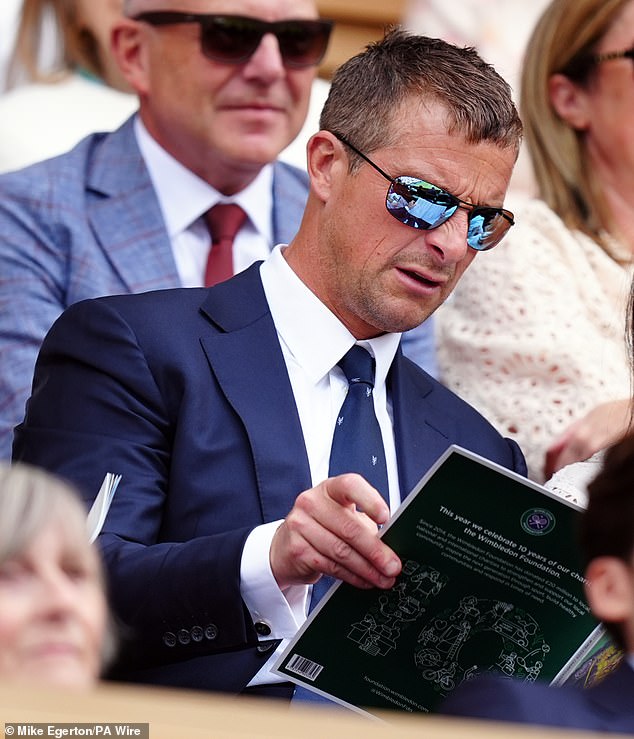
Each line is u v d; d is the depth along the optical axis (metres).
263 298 12.85
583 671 10.68
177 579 11.30
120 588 11.40
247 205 16.50
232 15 15.98
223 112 16.08
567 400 15.76
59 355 12.59
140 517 11.84
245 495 11.95
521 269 16.39
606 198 16.94
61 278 15.61
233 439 12.10
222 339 12.50
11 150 18.06
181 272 16.11
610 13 16.89
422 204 12.23
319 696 11.55
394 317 12.44
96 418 12.21
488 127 12.38
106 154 16.47
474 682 8.75
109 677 11.47
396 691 10.80
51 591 8.58
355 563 10.56
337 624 10.69
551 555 10.41
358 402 12.61
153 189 16.25
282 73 16.12
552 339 16.00
